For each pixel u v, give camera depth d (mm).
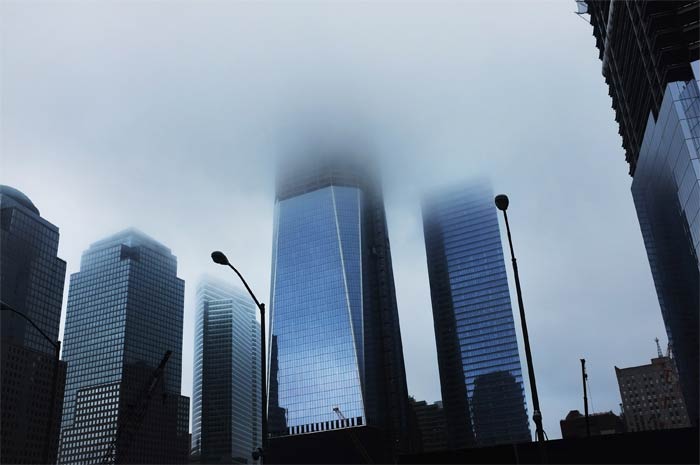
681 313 126875
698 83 102188
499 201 27547
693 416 130625
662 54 113875
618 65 141750
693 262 111000
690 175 101812
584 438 25172
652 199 129250
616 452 24719
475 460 25781
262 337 28188
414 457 26469
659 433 24625
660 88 115938
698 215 102062
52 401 36406
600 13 146375
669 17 115375
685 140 100812
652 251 140875
